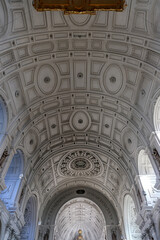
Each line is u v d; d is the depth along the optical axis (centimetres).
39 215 2252
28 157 1816
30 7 1174
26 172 1752
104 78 1675
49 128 1984
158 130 1327
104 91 1747
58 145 2169
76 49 1523
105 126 2014
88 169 2475
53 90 1733
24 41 1297
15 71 1368
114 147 2059
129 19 1214
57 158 2281
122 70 1547
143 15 1149
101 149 2189
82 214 3428
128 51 1398
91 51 1521
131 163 1789
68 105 1895
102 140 2130
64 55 1552
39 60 1499
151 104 1362
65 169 2453
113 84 1667
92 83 1745
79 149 2231
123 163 1969
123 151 1912
